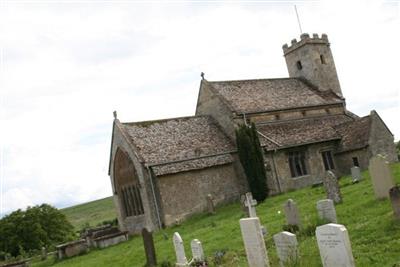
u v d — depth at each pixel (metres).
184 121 45.25
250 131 39.62
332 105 51.84
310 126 47.50
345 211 22.12
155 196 38.44
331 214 20.03
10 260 48.94
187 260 21.95
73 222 108.88
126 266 25.42
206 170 40.91
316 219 21.03
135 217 41.00
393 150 44.75
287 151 43.25
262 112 45.78
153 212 38.38
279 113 47.22
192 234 29.19
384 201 21.62
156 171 38.25
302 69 55.69
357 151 43.81
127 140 40.31
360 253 15.09
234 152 42.94
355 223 19.33
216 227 28.89
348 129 46.09
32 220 60.03
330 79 55.09
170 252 24.84
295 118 48.22
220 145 43.12
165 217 37.97
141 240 34.88
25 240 59.22
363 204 22.48
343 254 12.89
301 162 44.06
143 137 41.50
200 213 39.56
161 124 44.00
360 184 31.09
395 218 16.97
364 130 44.06
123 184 42.31
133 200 41.25
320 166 44.69
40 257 46.53
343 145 45.19
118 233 39.19
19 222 59.75
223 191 41.25
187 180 39.72
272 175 41.66
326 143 45.41
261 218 27.41
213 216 36.59
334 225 13.16
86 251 38.72
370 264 13.98
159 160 39.22
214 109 46.38
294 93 51.66
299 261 14.73
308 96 51.75
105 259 29.78
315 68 54.22
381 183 22.17
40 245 58.88
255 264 15.42
